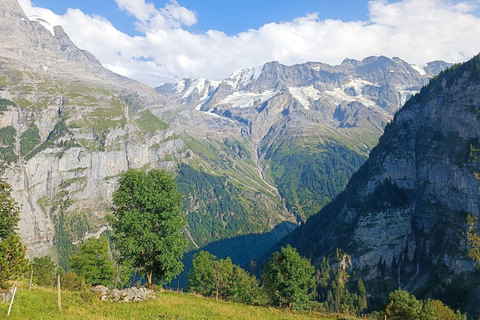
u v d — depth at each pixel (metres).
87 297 43.66
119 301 44.53
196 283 105.69
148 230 52.31
